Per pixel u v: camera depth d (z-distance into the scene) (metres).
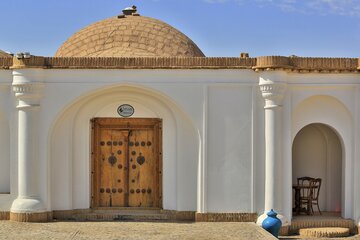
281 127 12.44
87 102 12.96
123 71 12.35
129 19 15.30
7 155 12.95
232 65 12.40
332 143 14.21
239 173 12.54
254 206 12.49
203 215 12.49
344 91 12.74
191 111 12.45
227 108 12.52
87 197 13.09
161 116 13.12
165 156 13.08
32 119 12.28
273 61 12.12
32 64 12.12
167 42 14.60
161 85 12.39
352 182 12.93
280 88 12.25
